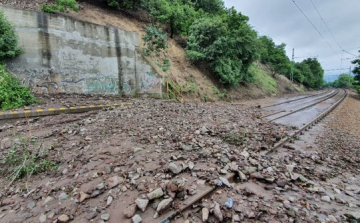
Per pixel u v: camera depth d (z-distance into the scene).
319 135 8.45
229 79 22.02
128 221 2.90
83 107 9.66
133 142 5.50
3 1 12.34
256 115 12.01
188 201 3.20
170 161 4.40
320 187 4.05
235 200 3.33
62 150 5.25
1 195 3.82
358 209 3.36
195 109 11.35
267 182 3.97
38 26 10.91
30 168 4.43
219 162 4.44
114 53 14.38
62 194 3.56
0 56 9.67
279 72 46.31
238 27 23.31
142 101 12.55
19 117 7.91
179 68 19.55
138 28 18.97
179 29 22.38
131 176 3.88
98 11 17.69
